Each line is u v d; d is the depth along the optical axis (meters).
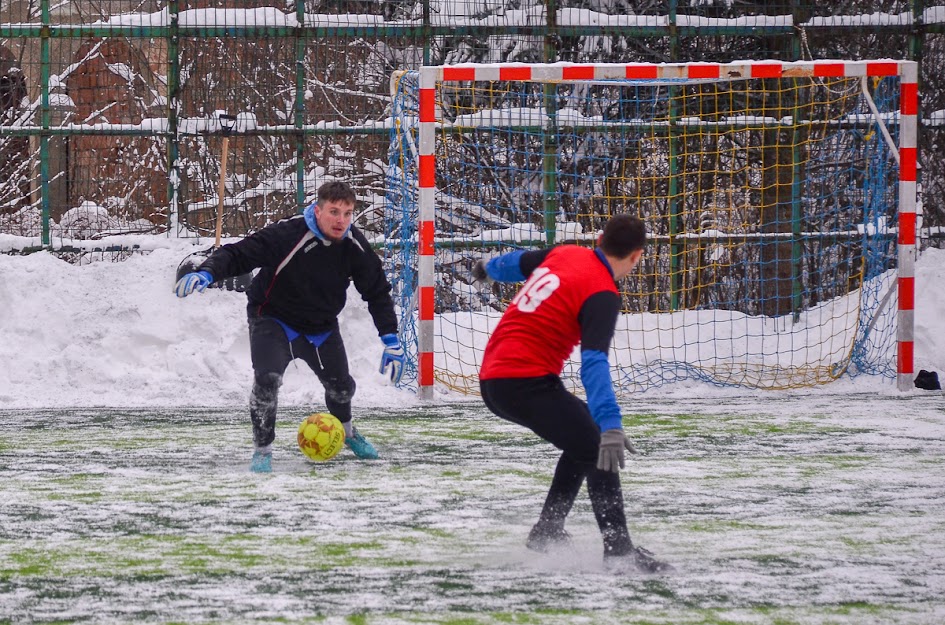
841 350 30.44
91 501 14.88
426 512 14.20
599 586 10.73
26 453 18.89
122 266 29.42
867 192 32.31
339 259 17.06
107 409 24.84
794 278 32.50
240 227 33.09
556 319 11.56
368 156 34.22
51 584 10.77
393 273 29.83
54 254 30.61
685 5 35.31
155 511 14.23
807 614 9.80
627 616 9.71
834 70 27.08
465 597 10.31
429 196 26.08
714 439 20.56
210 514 14.05
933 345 30.33
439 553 12.07
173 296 28.67
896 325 28.97
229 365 27.48
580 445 11.50
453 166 32.94
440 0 32.16
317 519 13.77
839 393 27.70
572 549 12.23
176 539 12.69
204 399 26.19
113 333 28.03
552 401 11.56
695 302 33.88
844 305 32.47
